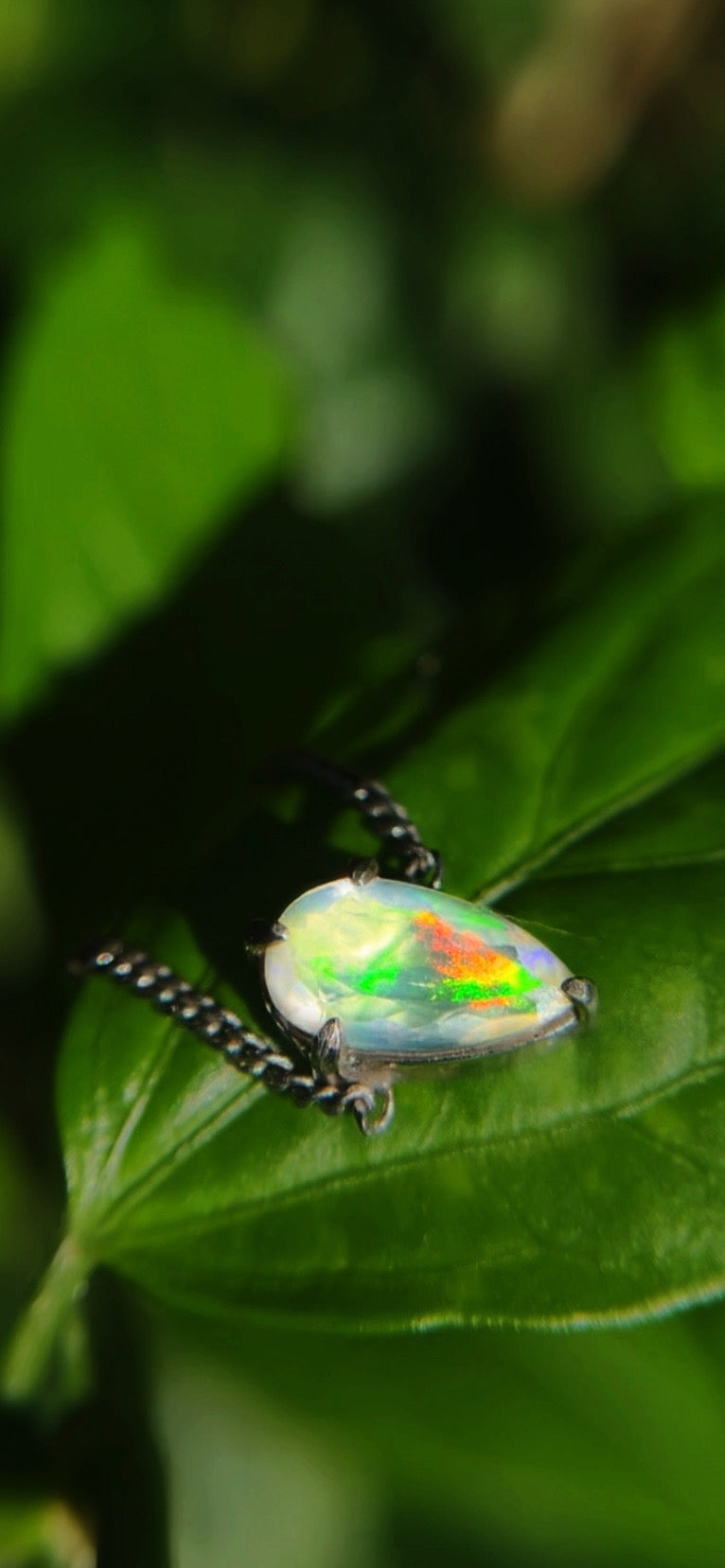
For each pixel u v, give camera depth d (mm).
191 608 150
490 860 126
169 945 125
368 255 229
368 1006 121
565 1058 121
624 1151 120
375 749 131
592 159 234
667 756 129
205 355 153
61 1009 149
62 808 145
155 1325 126
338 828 128
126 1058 121
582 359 234
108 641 149
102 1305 123
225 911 126
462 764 129
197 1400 145
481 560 229
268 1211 119
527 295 234
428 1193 119
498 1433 124
